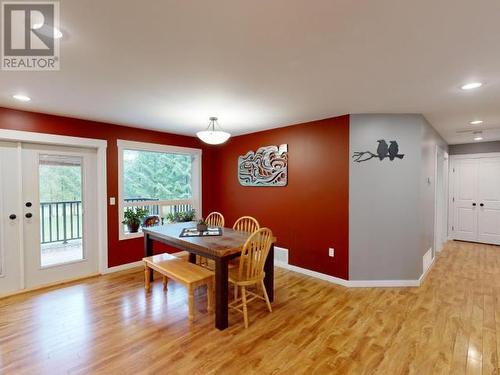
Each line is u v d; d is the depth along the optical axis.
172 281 3.57
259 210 4.51
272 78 2.26
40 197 3.40
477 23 1.47
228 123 3.91
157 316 2.63
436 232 4.74
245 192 4.74
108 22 1.47
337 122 3.49
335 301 2.99
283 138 4.12
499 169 5.44
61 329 2.39
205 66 2.03
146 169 4.61
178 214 4.85
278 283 3.53
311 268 3.81
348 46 1.73
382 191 3.37
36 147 3.36
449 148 5.98
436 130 4.35
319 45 1.72
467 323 2.50
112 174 3.92
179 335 2.31
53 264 3.49
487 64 1.99
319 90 2.54
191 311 2.54
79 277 3.67
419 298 3.05
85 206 3.76
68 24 1.49
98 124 3.76
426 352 2.08
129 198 4.37
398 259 3.40
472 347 2.14
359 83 2.36
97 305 2.86
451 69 2.08
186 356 2.04
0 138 3.02
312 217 3.78
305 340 2.25
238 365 1.94
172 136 4.65
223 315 2.41
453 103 2.91
